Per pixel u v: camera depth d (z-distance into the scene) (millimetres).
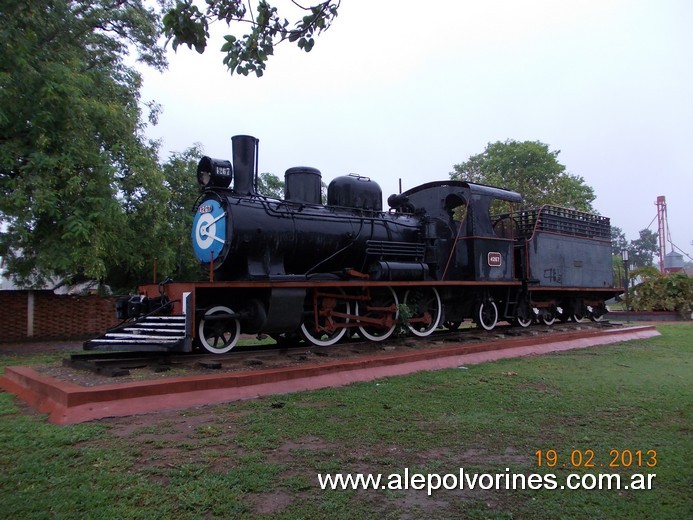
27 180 10039
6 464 3979
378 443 4543
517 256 12961
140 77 15281
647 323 19188
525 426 5039
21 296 14031
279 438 4602
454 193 11484
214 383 5949
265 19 4355
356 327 9625
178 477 3723
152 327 7406
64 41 11961
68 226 10312
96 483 3621
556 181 30484
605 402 5941
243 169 8500
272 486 3633
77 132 10977
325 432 4781
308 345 9344
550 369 8109
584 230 15289
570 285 14195
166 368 6656
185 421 5098
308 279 8695
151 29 14555
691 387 6754
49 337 14336
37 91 10312
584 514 3295
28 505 3254
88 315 14977
